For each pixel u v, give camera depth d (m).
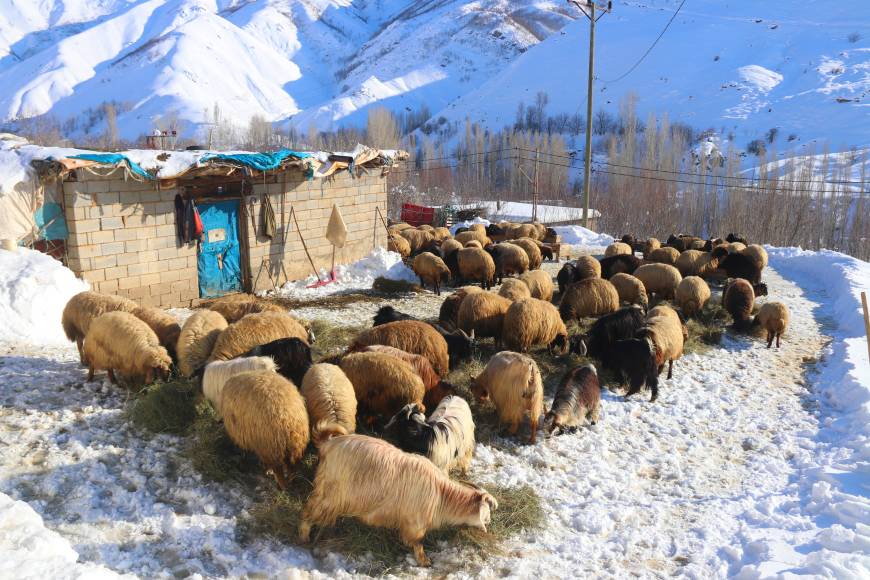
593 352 10.70
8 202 10.64
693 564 5.88
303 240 16.16
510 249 18.22
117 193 12.19
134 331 7.75
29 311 9.85
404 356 8.05
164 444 6.82
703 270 18.44
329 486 5.45
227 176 14.23
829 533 6.02
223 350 7.94
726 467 8.04
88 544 5.20
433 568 5.54
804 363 12.28
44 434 6.73
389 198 52.09
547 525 6.41
